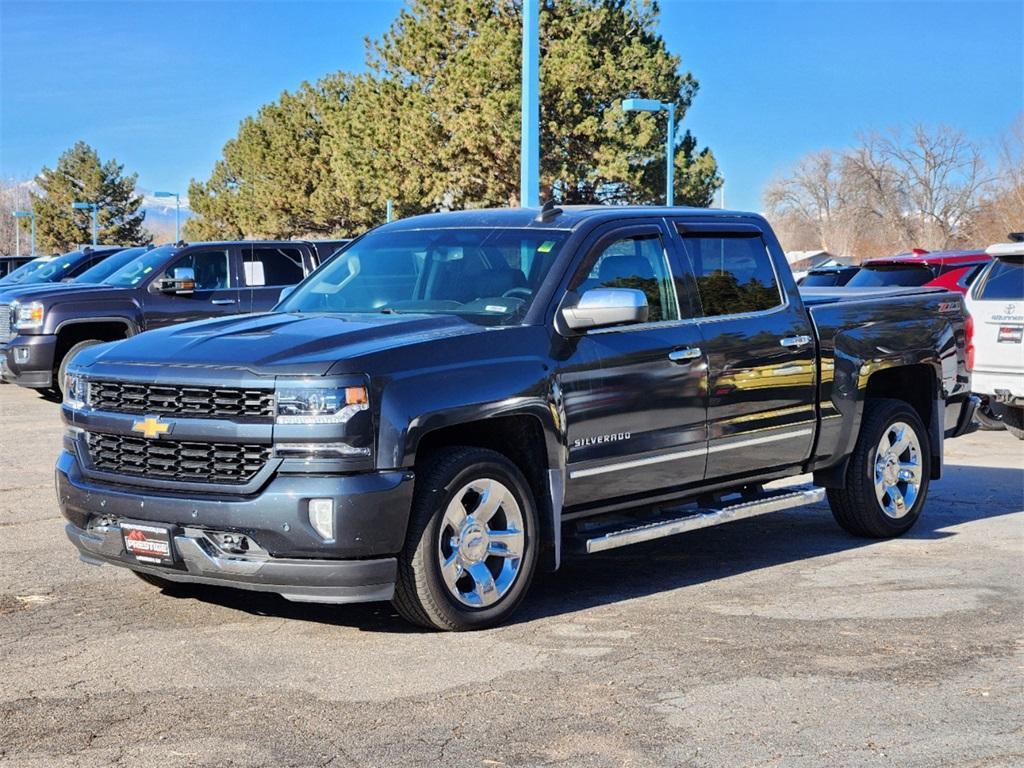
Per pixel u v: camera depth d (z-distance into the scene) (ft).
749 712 15.33
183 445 17.97
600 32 124.98
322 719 15.01
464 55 127.44
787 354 23.54
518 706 15.51
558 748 14.11
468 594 18.81
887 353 25.77
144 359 18.62
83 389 19.12
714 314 22.56
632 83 122.31
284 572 17.37
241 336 18.95
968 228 238.68
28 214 270.87
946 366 27.48
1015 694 16.10
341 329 18.93
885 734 14.61
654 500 21.80
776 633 18.90
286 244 56.85
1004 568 23.58
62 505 19.35
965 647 18.20
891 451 26.25
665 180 129.90
